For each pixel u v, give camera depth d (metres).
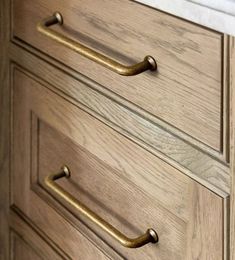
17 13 1.16
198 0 0.77
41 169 1.19
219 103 0.80
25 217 1.25
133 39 0.91
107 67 0.92
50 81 1.10
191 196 0.86
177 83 0.86
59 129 1.11
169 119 0.88
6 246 1.33
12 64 1.20
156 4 0.83
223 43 0.78
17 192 1.26
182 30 0.83
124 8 0.92
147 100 0.91
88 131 1.03
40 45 1.12
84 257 1.10
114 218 1.02
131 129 0.94
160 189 0.91
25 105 1.19
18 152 1.24
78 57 1.03
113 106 0.97
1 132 1.26
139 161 0.94
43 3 1.09
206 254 0.85
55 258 1.18
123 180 0.98
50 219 1.17
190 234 0.88
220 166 0.81
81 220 1.09
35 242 1.23
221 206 0.82
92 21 0.98
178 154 0.87
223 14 0.75
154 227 0.94
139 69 0.89
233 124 0.79
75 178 1.10
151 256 0.96
